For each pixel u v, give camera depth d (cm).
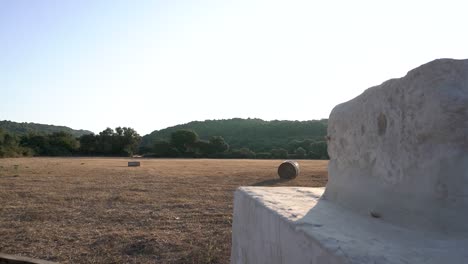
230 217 908
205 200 1204
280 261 278
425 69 238
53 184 1672
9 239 698
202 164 3656
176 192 1412
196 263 557
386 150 279
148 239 686
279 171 2070
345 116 352
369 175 304
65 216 927
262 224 330
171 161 4434
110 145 6650
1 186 1570
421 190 239
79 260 579
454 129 221
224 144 6612
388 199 273
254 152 6719
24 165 3166
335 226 252
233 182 1830
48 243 672
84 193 1369
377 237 222
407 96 254
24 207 1051
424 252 191
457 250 193
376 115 296
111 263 564
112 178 2012
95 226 816
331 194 373
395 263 176
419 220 239
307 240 229
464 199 215
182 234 735
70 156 6316
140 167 3078
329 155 390
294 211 304
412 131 248
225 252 607
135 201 1174
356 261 179
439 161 226
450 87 227
